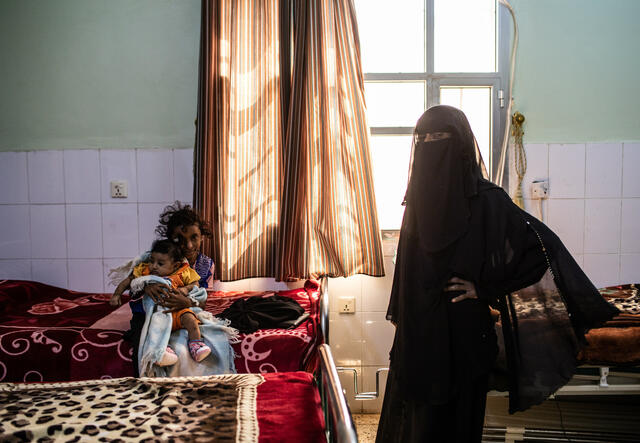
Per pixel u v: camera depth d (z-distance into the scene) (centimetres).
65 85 316
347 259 288
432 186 181
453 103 324
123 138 317
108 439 115
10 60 315
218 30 288
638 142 317
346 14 288
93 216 319
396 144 326
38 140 317
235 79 289
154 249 231
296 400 147
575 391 215
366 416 309
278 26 293
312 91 284
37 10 313
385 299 316
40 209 318
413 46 323
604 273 320
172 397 141
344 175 288
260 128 292
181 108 317
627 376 214
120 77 316
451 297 173
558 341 181
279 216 290
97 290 322
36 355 217
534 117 318
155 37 315
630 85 317
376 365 318
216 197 291
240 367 218
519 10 315
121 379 161
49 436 116
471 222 177
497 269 171
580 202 318
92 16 314
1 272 319
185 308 217
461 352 171
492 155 322
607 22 315
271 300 253
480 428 172
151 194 318
